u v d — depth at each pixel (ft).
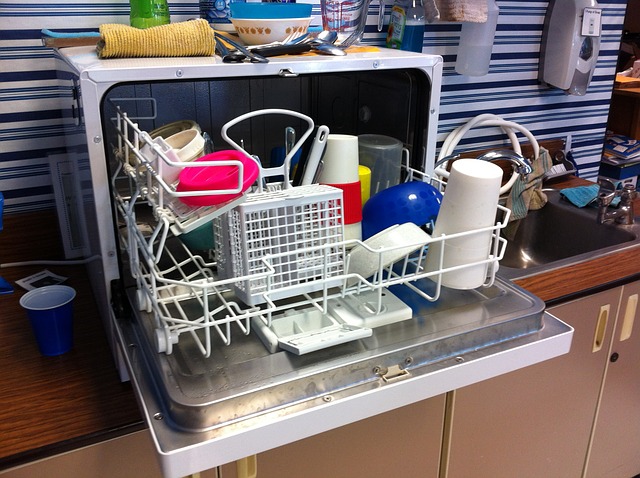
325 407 2.19
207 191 2.08
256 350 2.38
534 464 4.31
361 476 3.36
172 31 2.85
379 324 2.56
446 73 5.05
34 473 2.49
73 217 3.87
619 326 4.21
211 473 2.84
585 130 6.15
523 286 3.72
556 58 5.32
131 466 2.71
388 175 3.44
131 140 3.02
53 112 3.86
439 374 2.41
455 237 2.64
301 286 2.43
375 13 4.59
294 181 2.95
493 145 5.57
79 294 3.56
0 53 3.61
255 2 3.41
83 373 2.86
